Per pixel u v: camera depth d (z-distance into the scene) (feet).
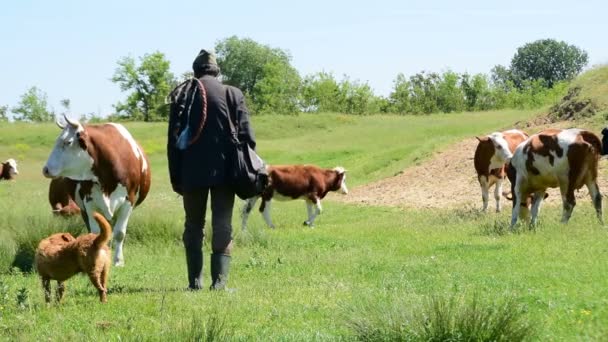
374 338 20.39
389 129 176.35
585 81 98.99
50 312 27.07
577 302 25.79
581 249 38.63
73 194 42.14
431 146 110.63
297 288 30.68
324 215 77.36
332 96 274.77
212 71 31.58
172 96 31.17
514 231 48.42
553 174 51.31
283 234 56.85
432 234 50.37
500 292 28.22
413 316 20.68
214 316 23.93
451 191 84.69
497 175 66.49
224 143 30.73
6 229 46.50
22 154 178.70
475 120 182.09
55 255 27.96
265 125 195.11
